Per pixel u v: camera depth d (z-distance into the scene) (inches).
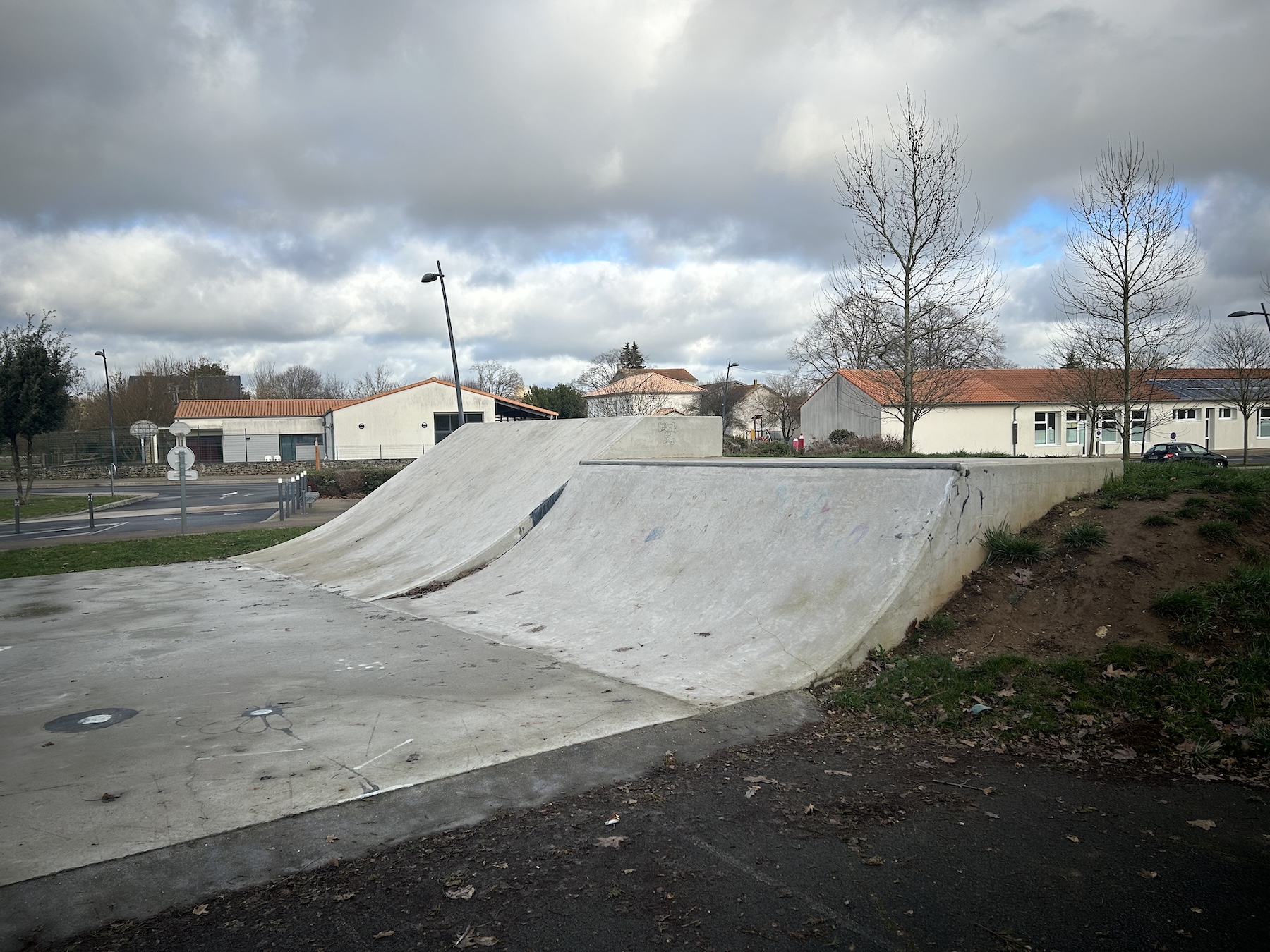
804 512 323.6
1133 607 238.1
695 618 295.0
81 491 1491.1
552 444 565.9
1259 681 194.7
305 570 501.0
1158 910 124.0
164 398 2647.6
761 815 158.7
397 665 275.9
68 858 144.7
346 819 159.6
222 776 181.5
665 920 123.6
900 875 135.6
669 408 2691.9
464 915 126.3
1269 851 140.4
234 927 123.9
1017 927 120.3
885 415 1486.2
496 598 371.6
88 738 209.9
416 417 2036.2
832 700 221.8
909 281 677.9
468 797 168.9
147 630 346.6
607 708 220.5
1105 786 167.6
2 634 344.5
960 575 273.4
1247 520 272.1
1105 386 1007.6
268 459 2178.9
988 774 175.9
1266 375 1258.6
